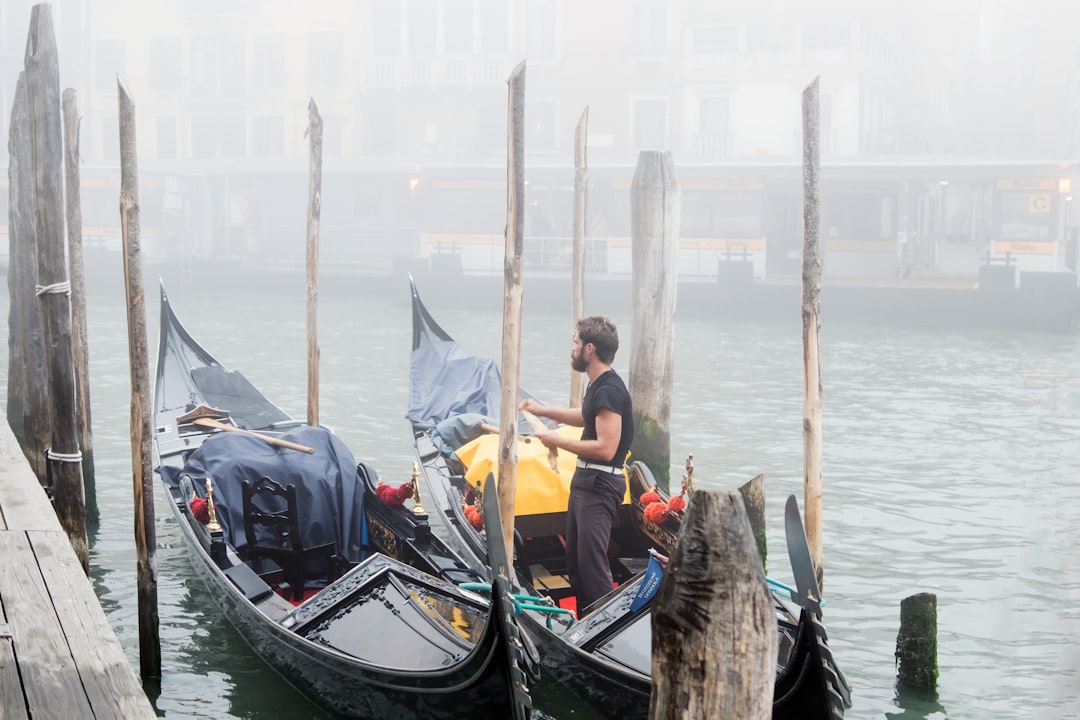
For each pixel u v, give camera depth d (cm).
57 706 328
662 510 618
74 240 855
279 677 598
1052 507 971
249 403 1023
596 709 529
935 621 591
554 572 673
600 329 575
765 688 275
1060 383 1689
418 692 475
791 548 396
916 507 970
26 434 844
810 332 635
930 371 1809
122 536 850
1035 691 591
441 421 928
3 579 434
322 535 687
